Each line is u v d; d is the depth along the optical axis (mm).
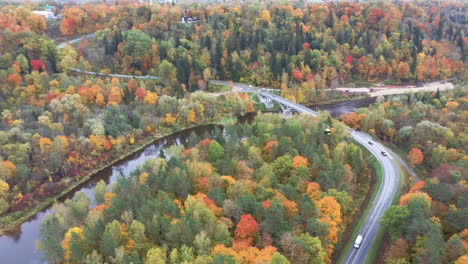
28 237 134875
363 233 114312
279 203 102562
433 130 170750
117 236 96375
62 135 176625
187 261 86438
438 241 83375
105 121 194500
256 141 154250
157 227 99062
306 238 93812
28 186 153000
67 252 96500
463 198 104000
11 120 181625
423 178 153125
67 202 125812
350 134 184875
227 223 102375
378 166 158375
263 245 94500
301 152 145250
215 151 144625
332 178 126750
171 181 121062
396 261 90062
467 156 147500
